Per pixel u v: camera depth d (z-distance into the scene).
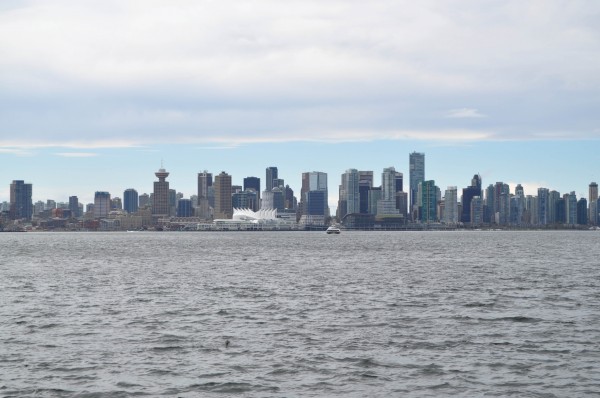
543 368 57.69
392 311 89.50
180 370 57.75
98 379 55.16
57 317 85.81
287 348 65.81
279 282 132.12
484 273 153.12
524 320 81.38
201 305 96.50
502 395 50.53
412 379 54.75
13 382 54.38
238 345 67.38
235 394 51.22
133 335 73.00
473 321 80.88
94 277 148.00
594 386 52.34
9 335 73.38
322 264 192.50
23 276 152.00
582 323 79.00
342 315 86.25
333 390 52.06
